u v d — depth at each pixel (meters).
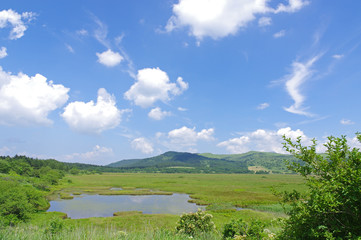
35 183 73.25
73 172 191.25
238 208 47.09
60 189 83.75
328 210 3.82
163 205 52.91
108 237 8.32
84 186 96.69
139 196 69.50
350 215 3.88
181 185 105.06
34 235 8.37
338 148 4.13
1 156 160.50
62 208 48.69
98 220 33.81
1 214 29.88
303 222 4.04
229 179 154.25
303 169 4.55
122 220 33.81
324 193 3.87
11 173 81.19
